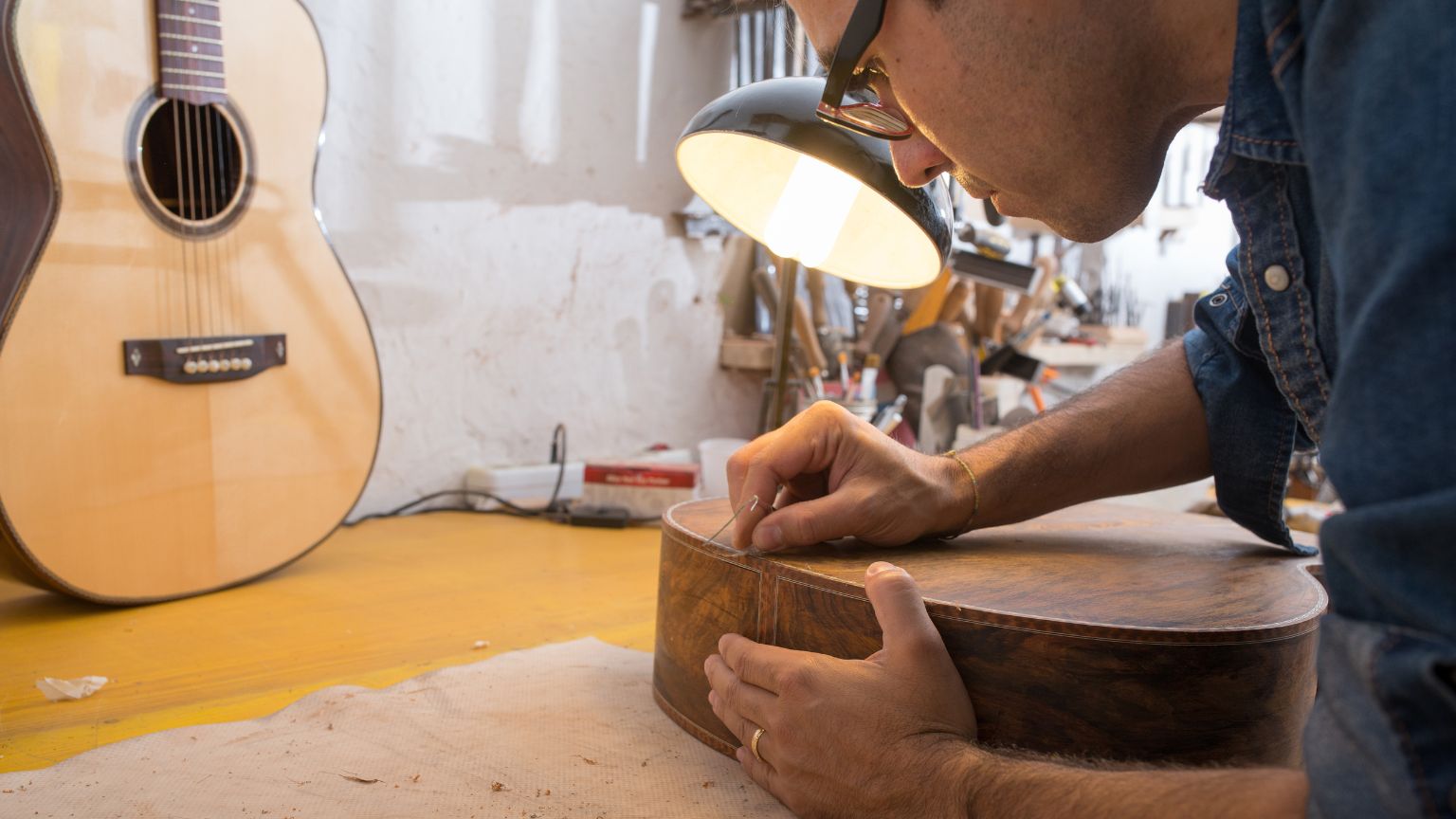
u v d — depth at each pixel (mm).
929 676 784
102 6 1319
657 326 2520
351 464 1630
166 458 1412
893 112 869
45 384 1290
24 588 1485
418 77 2049
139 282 1371
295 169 1532
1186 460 1116
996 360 2471
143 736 949
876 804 742
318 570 1629
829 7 801
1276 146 665
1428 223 462
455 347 2156
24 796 820
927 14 733
